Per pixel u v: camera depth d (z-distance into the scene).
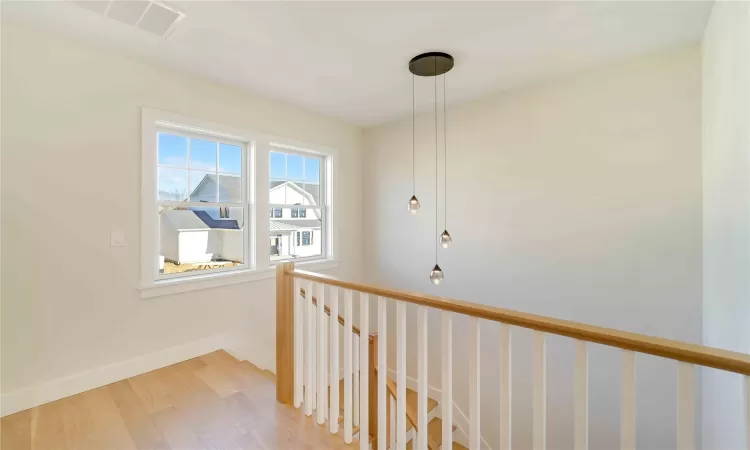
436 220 3.68
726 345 1.77
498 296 3.24
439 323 3.60
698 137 2.29
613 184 2.62
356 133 4.30
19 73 2.04
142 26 2.05
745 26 1.42
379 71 2.67
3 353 2.02
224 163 3.14
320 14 1.92
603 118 2.65
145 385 2.37
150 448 1.72
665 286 2.43
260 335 3.29
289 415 2.04
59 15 1.93
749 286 1.43
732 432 1.62
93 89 2.30
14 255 2.05
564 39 2.21
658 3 1.84
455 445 3.38
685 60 2.32
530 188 3.03
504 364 1.15
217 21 1.99
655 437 2.46
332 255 4.04
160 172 2.74
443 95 3.21
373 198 4.29
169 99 2.65
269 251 3.38
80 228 2.27
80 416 1.99
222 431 1.87
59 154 2.18
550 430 2.88
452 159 3.54
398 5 1.84
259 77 2.80
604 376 2.64
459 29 2.07
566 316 2.86
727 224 1.75
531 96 3.00
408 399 3.57
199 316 2.88
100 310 2.36
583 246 2.77
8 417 1.98
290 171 3.74
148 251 2.56
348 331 1.80
